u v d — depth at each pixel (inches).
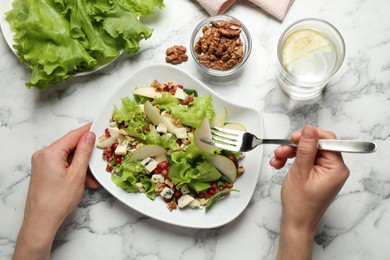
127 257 25.5
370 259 25.1
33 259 23.4
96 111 26.3
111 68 26.5
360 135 25.7
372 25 26.1
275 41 26.2
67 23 24.6
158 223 25.5
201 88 25.0
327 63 24.3
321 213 22.0
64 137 24.1
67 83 26.3
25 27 24.0
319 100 25.9
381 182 25.4
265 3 25.6
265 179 25.5
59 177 23.3
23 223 23.8
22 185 26.2
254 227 25.3
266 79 26.1
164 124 24.7
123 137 25.0
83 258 25.6
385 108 25.7
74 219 25.8
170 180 24.5
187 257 25.4
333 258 25.2
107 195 25.8
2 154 26.3
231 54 25.4
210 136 23.1
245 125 24.8
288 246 22.2
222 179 24.4
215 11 25.5
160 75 25.3
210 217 24.3
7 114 26.5
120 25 24.5
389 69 25.8
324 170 21.3
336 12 26.2
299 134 21.4
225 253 25.4
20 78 26.5
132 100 25.6
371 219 25.2
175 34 26.5
